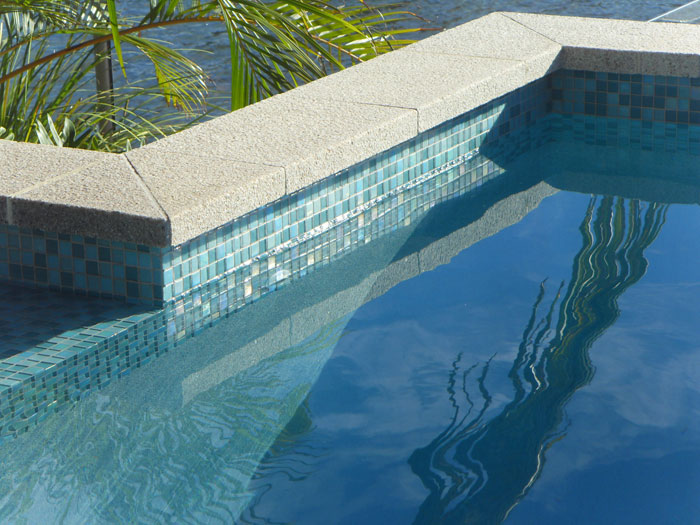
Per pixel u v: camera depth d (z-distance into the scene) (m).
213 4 4.45
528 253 3.54
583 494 2.20
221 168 3.23
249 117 3.78
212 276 3.21
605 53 4.70
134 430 2.46
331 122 3.68
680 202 3.97
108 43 5.02
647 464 2.30
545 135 4.83
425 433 2.45
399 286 3.30
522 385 2.67
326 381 2.71
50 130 4.48
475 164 4.41
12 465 2.31
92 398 2.60
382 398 2.62
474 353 2.86
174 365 2.78
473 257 3.53
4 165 3.29
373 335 2.98
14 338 2.87
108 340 2.87
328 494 2.20
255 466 2.31
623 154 4.55
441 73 4.31
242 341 2.93
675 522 2.09
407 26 10.66
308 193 3.51
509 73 4.38
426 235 3.71
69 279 3.14
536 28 5.11
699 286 3.25
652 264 3.42
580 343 2.90
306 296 3.23
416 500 2.18
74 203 2.95
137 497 2.18
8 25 4.65
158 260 2.99
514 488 2.21
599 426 2.47
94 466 2.30
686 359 2.79
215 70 9.23
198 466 2.29
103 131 5.01
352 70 4.41
